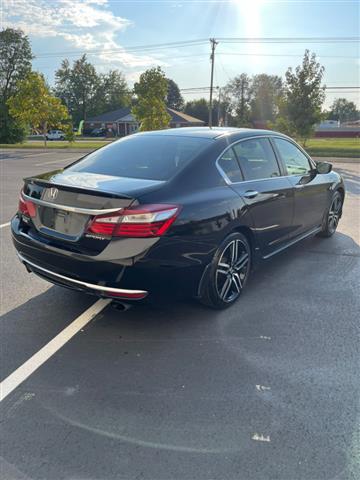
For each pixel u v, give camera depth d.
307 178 4.64
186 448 2.00
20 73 46.25
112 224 2.65
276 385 2.50
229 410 2.27
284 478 1.83
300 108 21.61
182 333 3.12
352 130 66.94
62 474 1.86
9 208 7.64
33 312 3.45
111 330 3.17
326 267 4.55
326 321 3.32
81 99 90.31
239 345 2.96
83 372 2.63
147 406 2.30
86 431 2.12
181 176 3.06
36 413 2.25
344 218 6.92
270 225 3.91
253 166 3.80
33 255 3.17
